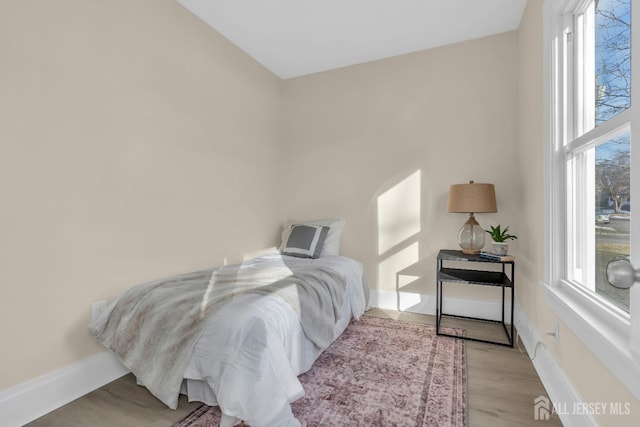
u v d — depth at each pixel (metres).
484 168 2.92
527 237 2.39
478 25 2.76
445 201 3.06
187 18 2.55
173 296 1.80
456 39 2.97
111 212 1.99
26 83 1.60
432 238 3.11
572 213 1.68
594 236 1.49
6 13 1.52
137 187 2.15
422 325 2.80
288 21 2.72
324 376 1.94
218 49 2.87
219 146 2.88
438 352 2.27
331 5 2.51
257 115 3.40
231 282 2.06
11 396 1.53
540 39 2.02
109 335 1.82
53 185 1.70
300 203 3.71
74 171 1.80
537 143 2.09
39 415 1.61
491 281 2.46
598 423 1.20
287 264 2.77
